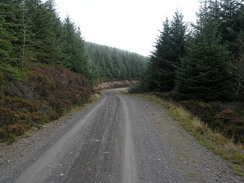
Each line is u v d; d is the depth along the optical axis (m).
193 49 12.45
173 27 19.08
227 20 14.56
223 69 11.34
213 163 4.55
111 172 3.97
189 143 5.98
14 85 9.02
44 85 11.35
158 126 8.09
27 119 7.48
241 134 7.14
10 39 8.49
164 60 18.78
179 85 13.52
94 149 5.29
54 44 16.25
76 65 23.59
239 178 3.85
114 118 9.57
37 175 3.77
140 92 29.94
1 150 5.11
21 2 11.62
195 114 10.02
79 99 14.41
